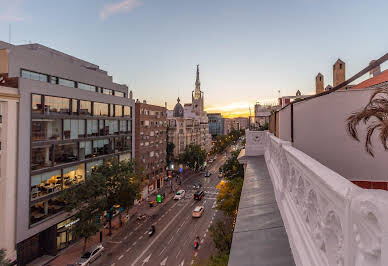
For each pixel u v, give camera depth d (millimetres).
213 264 9469
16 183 19969
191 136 78875
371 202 873
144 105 45812
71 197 22062
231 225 17266
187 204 40719
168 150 63312
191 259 23047
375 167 3645
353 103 3760
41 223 21969
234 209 18750
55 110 23781
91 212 23609
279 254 2609
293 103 4398
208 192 48812
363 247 960
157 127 51094
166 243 26453
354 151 3760
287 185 3086
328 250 1455
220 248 15391
